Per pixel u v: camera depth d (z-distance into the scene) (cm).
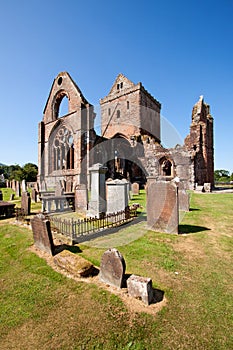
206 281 372
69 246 552
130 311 296
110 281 364
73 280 385
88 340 252
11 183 3303
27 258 493
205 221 814
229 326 266
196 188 2208
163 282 371
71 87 2700
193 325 269
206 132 2745
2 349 246
